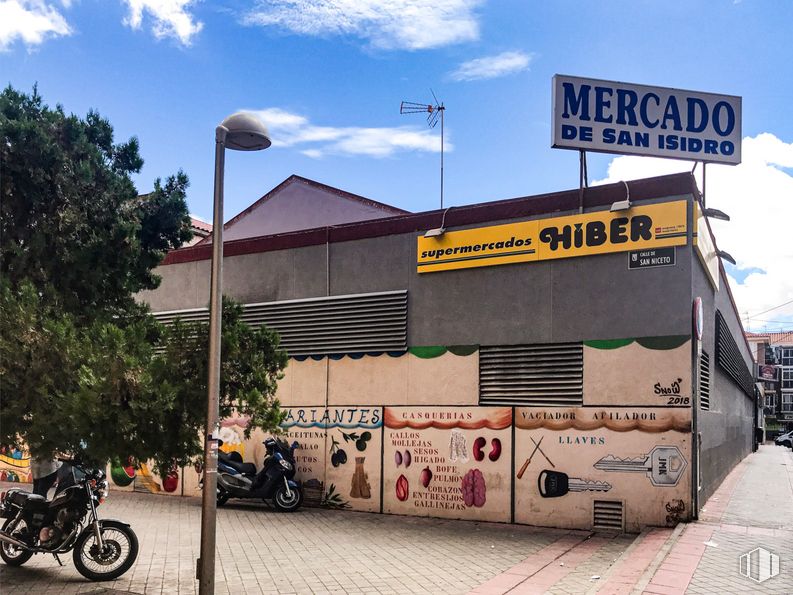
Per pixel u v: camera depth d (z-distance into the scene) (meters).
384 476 12.59
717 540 8.70
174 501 14.00
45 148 7.43
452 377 12.13
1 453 7.26
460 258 12.23
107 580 7.45
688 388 10.12
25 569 7.89
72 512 7.57
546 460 11.07
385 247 13.16
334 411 13.30
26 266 7.51
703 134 12.07
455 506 11.81
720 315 15.16
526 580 7.57
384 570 8.05
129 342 7.11
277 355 8.05
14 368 6.59
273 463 12.98
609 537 10.05
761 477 17.62
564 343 11.19
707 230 12.40
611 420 10.62
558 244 11.32
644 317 10.57
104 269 7.91
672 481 10.09
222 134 6.98
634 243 10.71
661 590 6.50
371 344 13.02
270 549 9.28
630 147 11.79
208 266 15.37
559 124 11.59
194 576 7.71
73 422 6.48
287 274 14.24
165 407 6.75
